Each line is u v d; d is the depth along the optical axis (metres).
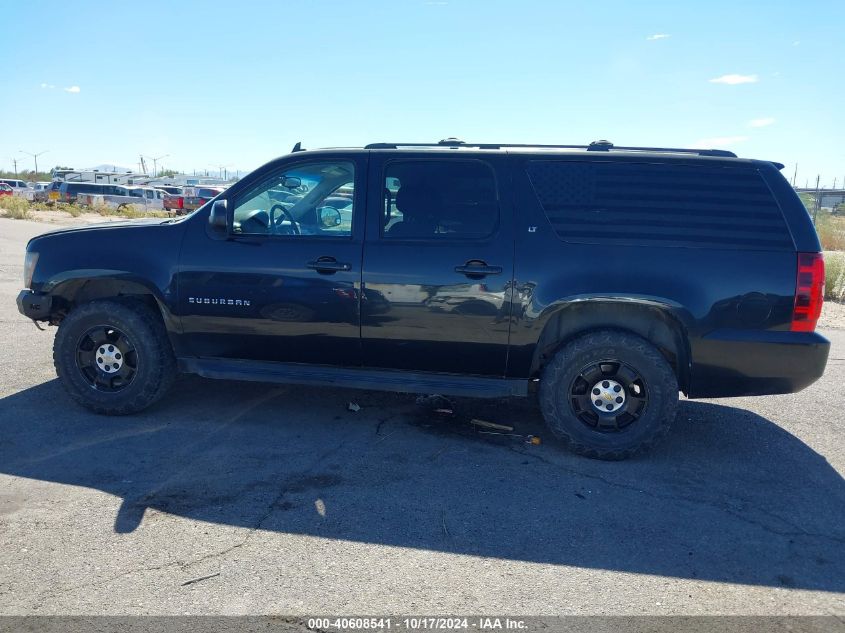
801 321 4.57
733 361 4.65
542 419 5.65
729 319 4.60
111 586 3.15
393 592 3.17
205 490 4.16
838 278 13.48
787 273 4.56
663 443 5.24
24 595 3.06
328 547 3.55
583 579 3.33
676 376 4.90
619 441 4.78
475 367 4.95
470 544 3.63
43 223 31.70
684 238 4.64
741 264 4.58
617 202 4.73
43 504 3.92
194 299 5.15
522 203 4.80
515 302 4.74
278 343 5.13
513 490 4.30
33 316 5.46
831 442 5.36
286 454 4.75
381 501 4.09
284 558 3.43
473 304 4.78
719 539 3.76
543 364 5.07
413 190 4.93
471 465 4.68
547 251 4.71
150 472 4.39
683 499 4.25
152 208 45.62
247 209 5.16
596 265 4.66
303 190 5.09
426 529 3.78
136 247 5.25
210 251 5.12
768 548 3.68
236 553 3.46
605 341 4.71
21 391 5.90
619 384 4.81
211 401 5.82
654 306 4.65
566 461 4.81
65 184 44.62
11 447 4.72
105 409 5.34
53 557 3.37
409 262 4.84
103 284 5.58
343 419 5.48
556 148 5.06
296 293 4.98
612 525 3.88
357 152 5.03
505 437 5.23
